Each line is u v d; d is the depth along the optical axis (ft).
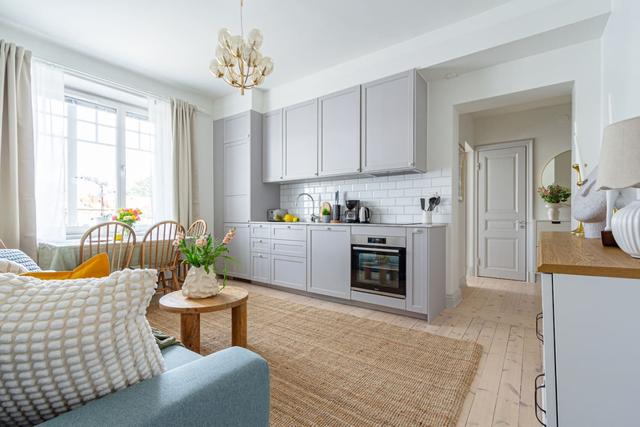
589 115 8.50
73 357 1.87
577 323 2.80
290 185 15.14
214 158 15.75
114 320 2.02
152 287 2.24
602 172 3.58
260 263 13.55
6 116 9.21
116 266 9.42
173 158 13.53
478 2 8.58
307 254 11.84
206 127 15.48
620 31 6.72
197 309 5.77
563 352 2.84
